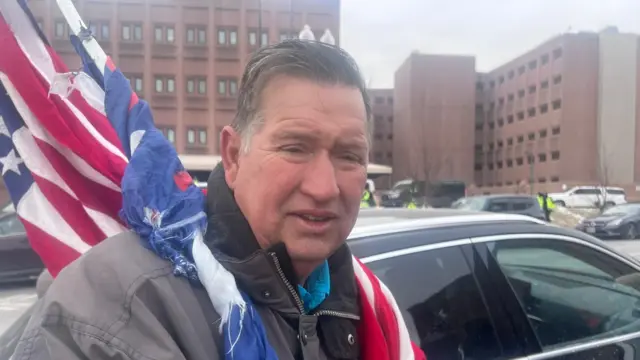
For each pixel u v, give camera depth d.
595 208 30.41
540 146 54.34
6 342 1.70
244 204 1.16
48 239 1.71
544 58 54.50
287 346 1.12
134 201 1.13
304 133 1.10
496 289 2.27
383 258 2.07
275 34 36.72
